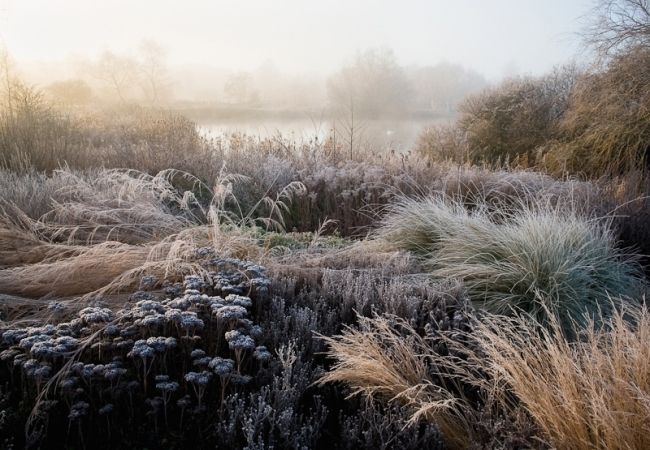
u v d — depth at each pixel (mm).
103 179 6340
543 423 2338
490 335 2797
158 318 2746
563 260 4203
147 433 2465
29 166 7348
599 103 10398
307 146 9414
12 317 3453
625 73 10219
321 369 2979
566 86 14570
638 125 9680
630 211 6086
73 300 3689
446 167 8961
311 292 3871
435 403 2463
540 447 2322
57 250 4527
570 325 3828
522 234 4457
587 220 5457
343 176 7145
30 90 9883
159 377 2492
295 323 3371
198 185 7441
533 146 14016
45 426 2438
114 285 3867
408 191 7297
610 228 5684
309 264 4676
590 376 2338
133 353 2490
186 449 2439
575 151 10742
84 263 4062
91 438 2467
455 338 3277
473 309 3609
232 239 4746
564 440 2256
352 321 3686
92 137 11805
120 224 5117
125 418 2582
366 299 3602
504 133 14797
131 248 4480
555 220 4789
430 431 2432
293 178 7312
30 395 2561
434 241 5164
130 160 8062
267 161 8227
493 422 2574
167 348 2807
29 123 8617
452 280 4203
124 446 2426
